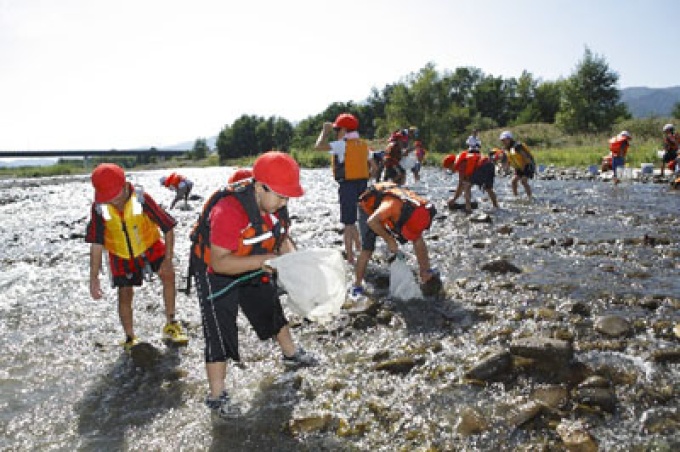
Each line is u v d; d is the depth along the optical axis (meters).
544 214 10.72
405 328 4.73
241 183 3.31
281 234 3.46
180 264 7.81
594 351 4.02
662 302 5.02
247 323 5.02
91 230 4.30
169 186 14.54
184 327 5.08
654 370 3.68
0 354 4.62
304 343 4.54
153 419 3.46
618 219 9.81
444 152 47.66
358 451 2.98
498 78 99.69
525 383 3.59
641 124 39.91
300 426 3.24
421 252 5.62
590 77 48.84
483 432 3.07
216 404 3.50
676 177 16.52
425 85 50.09
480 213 10.77
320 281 3.27
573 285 5.65
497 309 5.03
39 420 3.50
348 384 3.74
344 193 6.80
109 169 4.21
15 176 62.25
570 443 2.88
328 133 6.85
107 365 4.34
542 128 51.88
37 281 7.19
